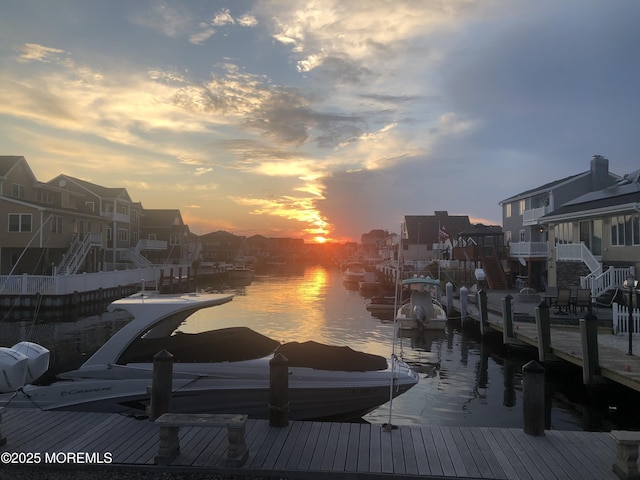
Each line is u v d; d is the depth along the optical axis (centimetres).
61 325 2652
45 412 772
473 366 1588
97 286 3600
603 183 3688
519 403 1160
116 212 5378
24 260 3822
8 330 2484
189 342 947
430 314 2370
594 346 1126
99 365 901
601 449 634
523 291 2770
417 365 1605
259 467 571
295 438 662
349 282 6119
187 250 7356
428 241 7144
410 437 671
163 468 570
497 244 4109
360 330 2408
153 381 726
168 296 1071
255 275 9031
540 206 3903
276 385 707
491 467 577
